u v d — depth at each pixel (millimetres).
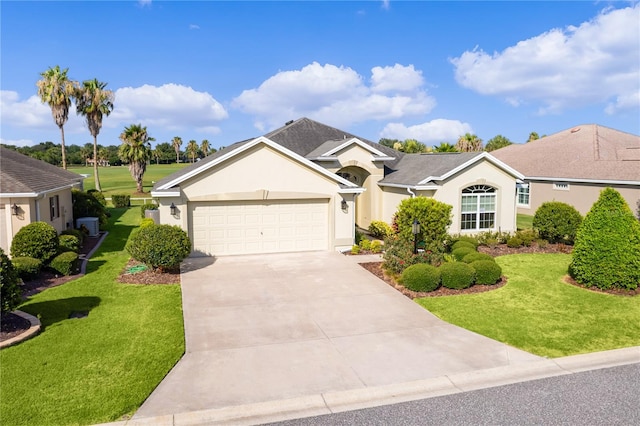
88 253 18969
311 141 25719
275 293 13031
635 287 12945
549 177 29656
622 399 7375
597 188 26719
